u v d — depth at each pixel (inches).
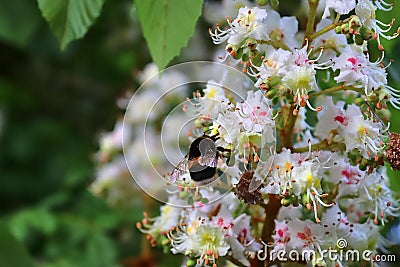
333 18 22.9
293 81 21.6
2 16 31.3
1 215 36.2
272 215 22.5
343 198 22.9
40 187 41.4
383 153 22.2
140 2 22.1
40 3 23.1
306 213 22.8
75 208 33.6
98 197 32.3
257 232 22.9
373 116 22.3
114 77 41.9
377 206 22.9
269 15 22.8
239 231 22.7
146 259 29.8
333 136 22.6
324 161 22.5
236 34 22.0
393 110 24.2
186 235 22.8
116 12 38.6
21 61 42.9
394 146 22.0
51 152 42.3
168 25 22.0
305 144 22.9
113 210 32.4
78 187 34.0
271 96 21.7
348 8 21.9
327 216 22.4
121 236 32.6
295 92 21.6
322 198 22.2
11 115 44.2
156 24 22.1
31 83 44.1
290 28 22.8
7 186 41.4
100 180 31.4
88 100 42.6
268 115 21.9
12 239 26.5
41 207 33.6
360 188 22.8
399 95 22.3
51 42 41.2
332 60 22.1
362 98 22.4
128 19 38.5
